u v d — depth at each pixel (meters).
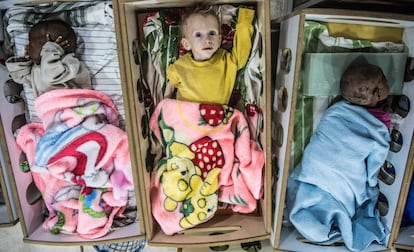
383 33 0.89
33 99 0.99
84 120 0.94
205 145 0.93
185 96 0.93
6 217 1.04
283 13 1.06
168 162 0.95
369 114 0.89
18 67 0.92
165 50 0.95
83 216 0.96
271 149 0.94
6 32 0.95
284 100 0.89
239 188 0.97
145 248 1.09
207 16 0.85
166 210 0.94
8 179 0.98
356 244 0.93
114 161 0.97
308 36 0.89
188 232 0.99
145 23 0.92
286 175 0.87
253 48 0.92
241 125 0.95
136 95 0.85
